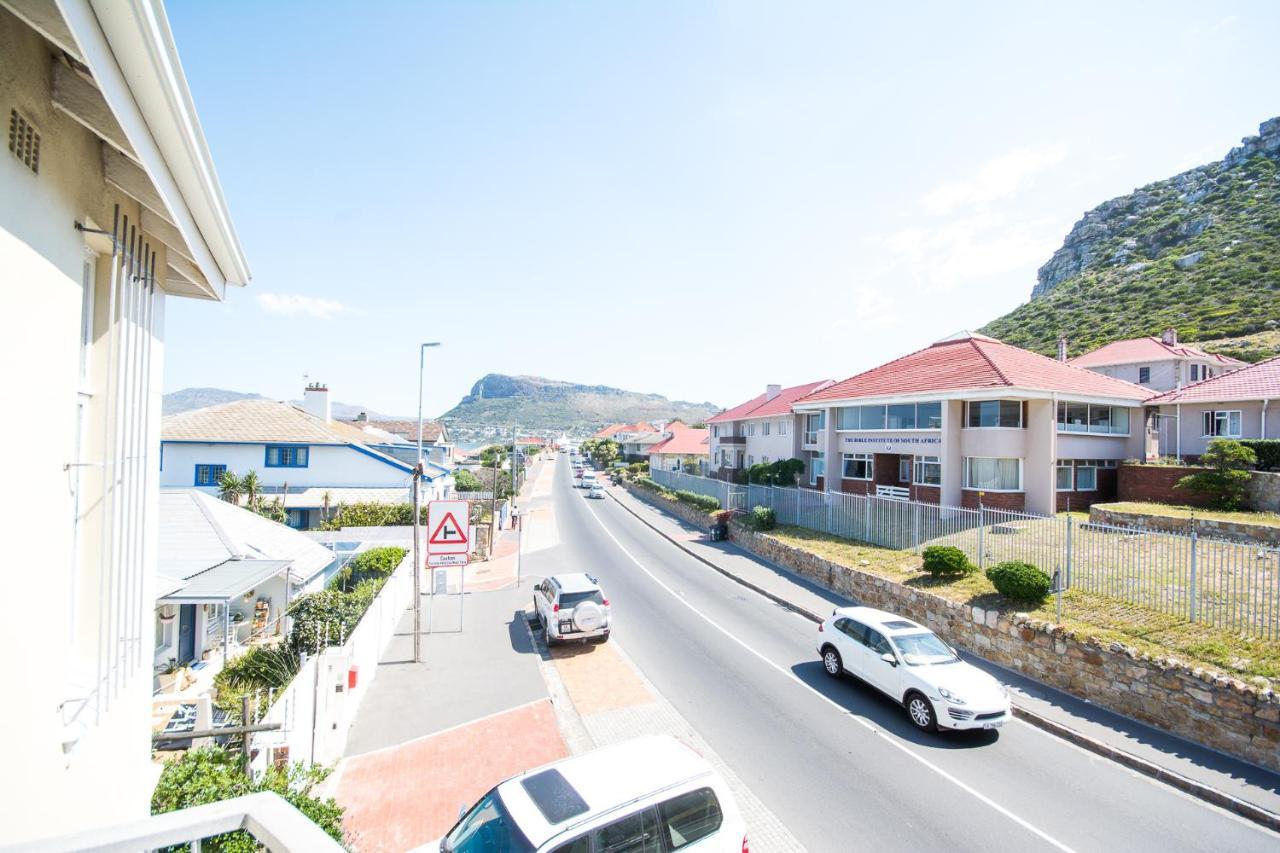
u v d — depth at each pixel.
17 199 2.80
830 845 8.05
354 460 32.94
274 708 7.77
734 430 50.34
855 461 30.89
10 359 2.78
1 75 2.61
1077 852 7.94
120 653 4.22
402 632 17.47
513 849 5.45
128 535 4.32
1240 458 21.69
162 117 3.08
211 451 31.70
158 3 2.53
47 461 3.16
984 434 24.81
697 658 15.16
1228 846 8.08
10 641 2.84
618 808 5.82
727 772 9.83
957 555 17.30
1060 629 12.92
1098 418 27.09
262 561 15.35
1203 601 12.54
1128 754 10.12
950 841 8.14
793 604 19.61
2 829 2.79
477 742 10.80
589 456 114.44
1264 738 9.76
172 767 6.65
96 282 4.02
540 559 28.53
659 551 30.52
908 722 11.60
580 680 13.76
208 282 5.30
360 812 8.69
